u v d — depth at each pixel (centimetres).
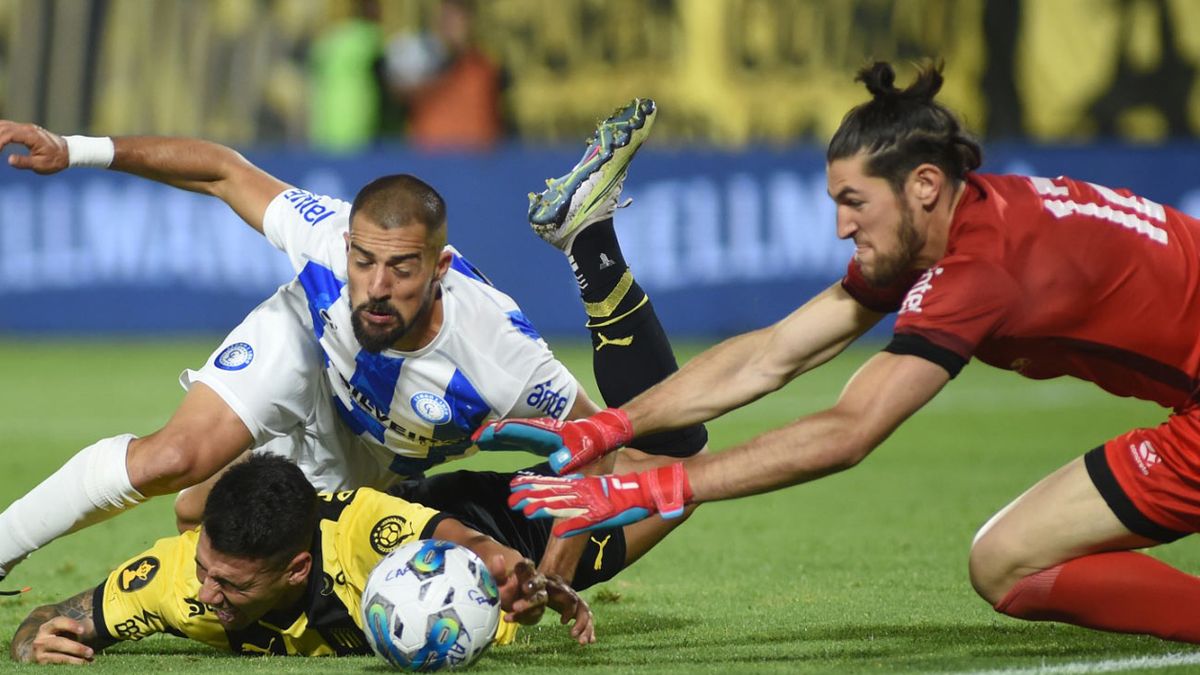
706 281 4706
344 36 5138
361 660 1385
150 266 4828
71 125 5794
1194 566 1894
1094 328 1319
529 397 1527
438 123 5116
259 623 1402
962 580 1845
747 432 3275
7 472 2769
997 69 5491
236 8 5784
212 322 4822
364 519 1391
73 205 4850
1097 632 1502
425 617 1280
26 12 5753
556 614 1658
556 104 5691
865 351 4878
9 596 1784
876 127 1276
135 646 1497
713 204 4703
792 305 4694
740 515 2406
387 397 1536
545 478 1261
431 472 2867
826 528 2270
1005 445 3122
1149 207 1370
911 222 1285
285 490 1320
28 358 4544
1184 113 5434
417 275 1420
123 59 5800
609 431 1350
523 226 4759
